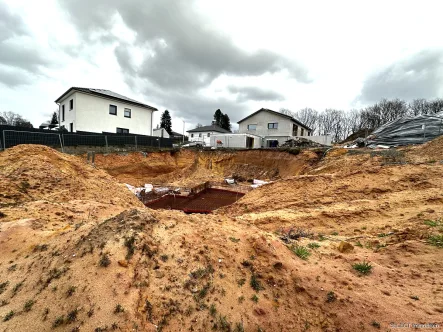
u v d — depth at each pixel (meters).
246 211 10.07
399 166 10.17
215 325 2.36
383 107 52.31
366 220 6.60
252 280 3.03
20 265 3.04
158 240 3.28
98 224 3.63
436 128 16.55
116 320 2.03
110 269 2.51
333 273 3.34
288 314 2.62
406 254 3.95
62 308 2.18
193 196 15.83
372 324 2.44
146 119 27.11
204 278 2.85
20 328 2.07
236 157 24.16
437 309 2.59
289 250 3.96
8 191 6.74
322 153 19.09
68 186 8.41
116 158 17.84
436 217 5.47
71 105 21.83
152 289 2.48
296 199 9.70
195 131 50.44
